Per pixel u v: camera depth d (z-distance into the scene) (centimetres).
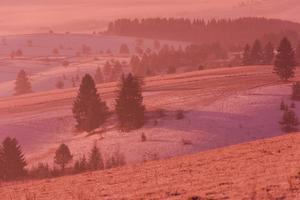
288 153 3806
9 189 3972
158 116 15425
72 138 15000
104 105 16025
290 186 2338
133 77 15525
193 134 13312
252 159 3741
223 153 4409
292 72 19125
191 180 3103
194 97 17538
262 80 19712
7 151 8900
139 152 12406
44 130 16100
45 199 3094
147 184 3184
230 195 2375
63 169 8744
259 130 13425
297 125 13388
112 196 2833
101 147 13300
